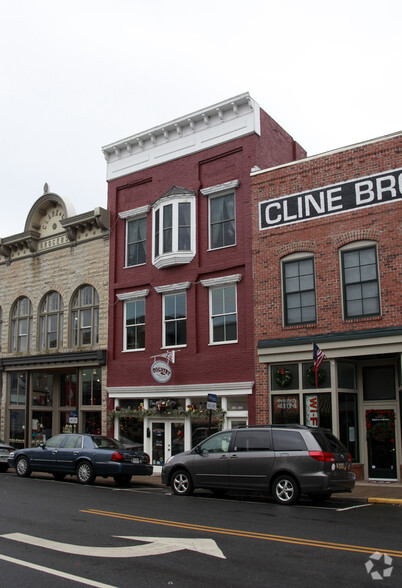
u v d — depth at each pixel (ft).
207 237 69.36
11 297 91.61
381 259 54.85
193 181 71.77
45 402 87.97
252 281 63.72
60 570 22.48
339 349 55.47
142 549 25.91
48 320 86.63
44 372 87.92
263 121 69.77
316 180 60.49
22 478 61.31
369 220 56.18
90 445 57.26
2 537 28.66
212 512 37.09
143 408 70.79
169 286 70.64
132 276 76.13
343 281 57.11
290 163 62.64
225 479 44.45
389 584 20.70
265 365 60.75
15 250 92.68
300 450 41.57
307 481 40.50
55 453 59.26
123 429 73.67
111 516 35.12
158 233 72.79
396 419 56.13
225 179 69.10
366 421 57.82
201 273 68.74
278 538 28.40
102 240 80.53
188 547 26.32
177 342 69.97
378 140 56.90
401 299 53.11
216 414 64.08
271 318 61.16
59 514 35.91
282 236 61.93
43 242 88.84
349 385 58.08
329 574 21.98
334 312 56.85
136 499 44.09
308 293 59.52
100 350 76.18
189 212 71.05
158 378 68.85
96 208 79.20
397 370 56.44
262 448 43.39
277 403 59.67
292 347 58.39
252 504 41.52
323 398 56.49
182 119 72.74
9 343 90.68
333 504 42.14
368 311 55.31
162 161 75.41
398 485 52.19
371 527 31.65
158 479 62.34
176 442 67.97
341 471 41.60
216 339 66.59
